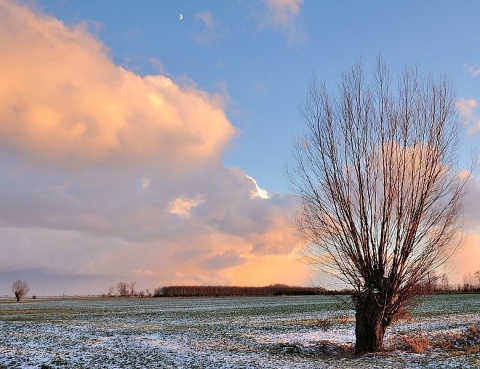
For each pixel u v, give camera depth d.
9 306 95.00
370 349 25.02
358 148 26.72
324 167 27.05
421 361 21.42
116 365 19.89
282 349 25.92
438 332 31.86
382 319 25.45
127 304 101.38
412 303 26.48
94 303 111.44
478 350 24.53
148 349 25.00
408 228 25.77
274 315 55.28
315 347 26.62
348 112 27.25
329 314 55.44
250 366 19.94
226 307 77.94
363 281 25.55
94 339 28.78
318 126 27.52
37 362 19.42
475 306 62.62
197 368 19.50
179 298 149.50
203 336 32.22
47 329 35.44
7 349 22.47
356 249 25.80
